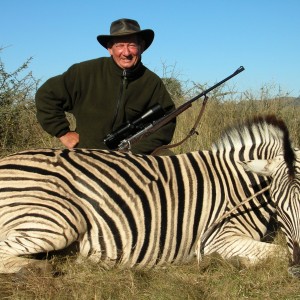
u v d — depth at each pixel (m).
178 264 3.85
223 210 3.90
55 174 3.57
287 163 3.62
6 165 3.59
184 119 7.55
